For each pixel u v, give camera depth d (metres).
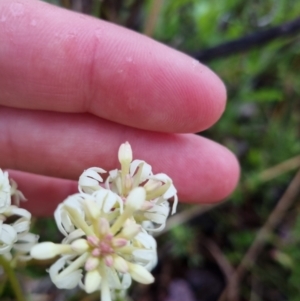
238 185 0.08
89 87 0.05
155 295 0.08
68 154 0.06
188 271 0.08
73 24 0.05
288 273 0.08
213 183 0.06
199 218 0.08
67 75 0.05
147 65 0.05
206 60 0.07
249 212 0.08
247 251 0.08
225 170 0.06
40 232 0.07
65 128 0.06
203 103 0.05
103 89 0.05
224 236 0.08
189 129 0.06
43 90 0.05
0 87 0.05
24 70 0.05
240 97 0.08
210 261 0.08
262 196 0.08
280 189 0.08
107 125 0.06
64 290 0.07
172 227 0.08
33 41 0.05
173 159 0.06
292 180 0.08
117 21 0.08
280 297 0.08
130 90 0.05
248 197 0.08
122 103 0.05
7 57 0.05
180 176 0.06
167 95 0.05
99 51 0.05
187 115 0.05
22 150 0.06
